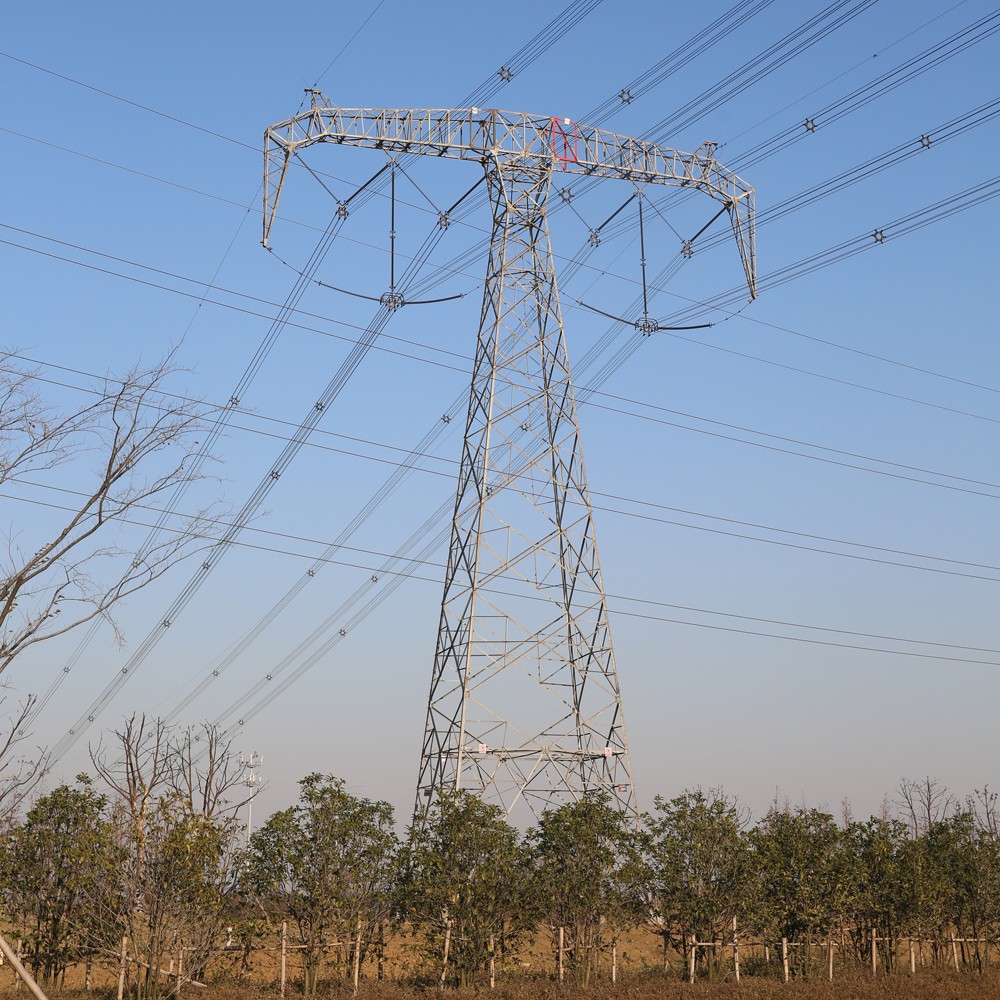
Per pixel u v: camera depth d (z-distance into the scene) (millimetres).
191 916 29922
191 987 31281
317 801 33469
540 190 46781
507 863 34250
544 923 36188
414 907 33906
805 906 38906
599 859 36000
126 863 30125
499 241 46000
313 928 32469
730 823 38125
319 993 32344
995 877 43750
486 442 43781
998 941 45094
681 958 40375
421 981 34719
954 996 33219
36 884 31625
